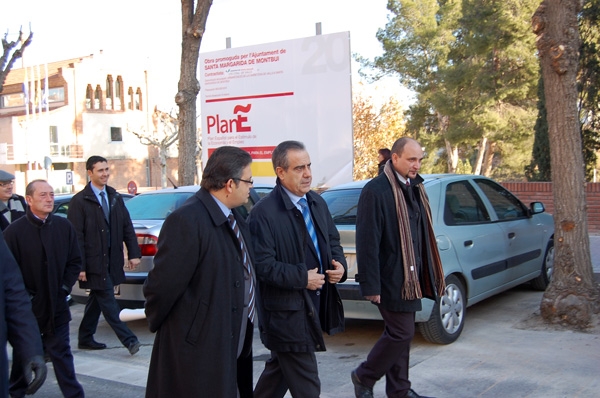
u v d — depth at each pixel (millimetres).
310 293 3822
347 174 10758
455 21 34625
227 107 11852
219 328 3090
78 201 6203
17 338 2941
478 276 6480
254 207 3852
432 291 4426
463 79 27875
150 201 8047
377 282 4250
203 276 3082
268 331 3707
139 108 56562
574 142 6363
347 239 5973
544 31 6375
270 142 11453
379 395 4980
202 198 3182
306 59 10953
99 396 5129
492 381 5012
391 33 37656
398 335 4312
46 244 4742
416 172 4434
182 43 10219
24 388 4875
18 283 3031
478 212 6918
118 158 54344
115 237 6355
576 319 6273
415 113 36438
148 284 3090
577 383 4891
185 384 3059
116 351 6586
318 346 3705
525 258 7512
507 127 27688
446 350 5883
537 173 15070
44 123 49031
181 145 10344
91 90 52531
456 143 29125
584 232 6383
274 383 4031
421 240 4449
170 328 3121
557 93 6379
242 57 11562
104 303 6219
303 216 3873
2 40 19125
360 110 33812
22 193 48500
